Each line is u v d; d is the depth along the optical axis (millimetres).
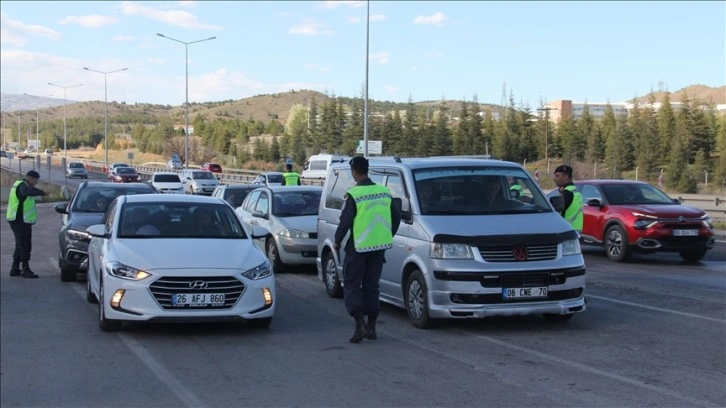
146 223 9211
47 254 16906
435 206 8984
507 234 8289
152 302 7871
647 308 10023
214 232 9273
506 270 8125
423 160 9969
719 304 10312
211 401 5934
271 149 88188
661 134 60219
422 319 8594
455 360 7227
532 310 8211
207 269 8023
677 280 12570
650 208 14859
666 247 14406
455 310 8141
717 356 7371
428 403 5855
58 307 10141
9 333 8445
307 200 15070
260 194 15891
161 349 7699
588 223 15922
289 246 13828
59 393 6160
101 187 13945
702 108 64125
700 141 59875
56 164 93250
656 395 6047
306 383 6438
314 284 12672
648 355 7410
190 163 98188
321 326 8953
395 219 8156
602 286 11922
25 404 5867
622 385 6340
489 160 9914
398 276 9148
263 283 8320
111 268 8117
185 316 7891
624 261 15078
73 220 12500
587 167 58344
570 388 6250
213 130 111062
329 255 11281
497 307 8125
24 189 12820
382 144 67000
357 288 8031
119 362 7172
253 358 7328
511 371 6809
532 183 9617
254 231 9719
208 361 7207
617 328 8742
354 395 6078
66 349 7688
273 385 6375
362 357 7367
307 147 80125
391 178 9781
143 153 124688
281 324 9062
